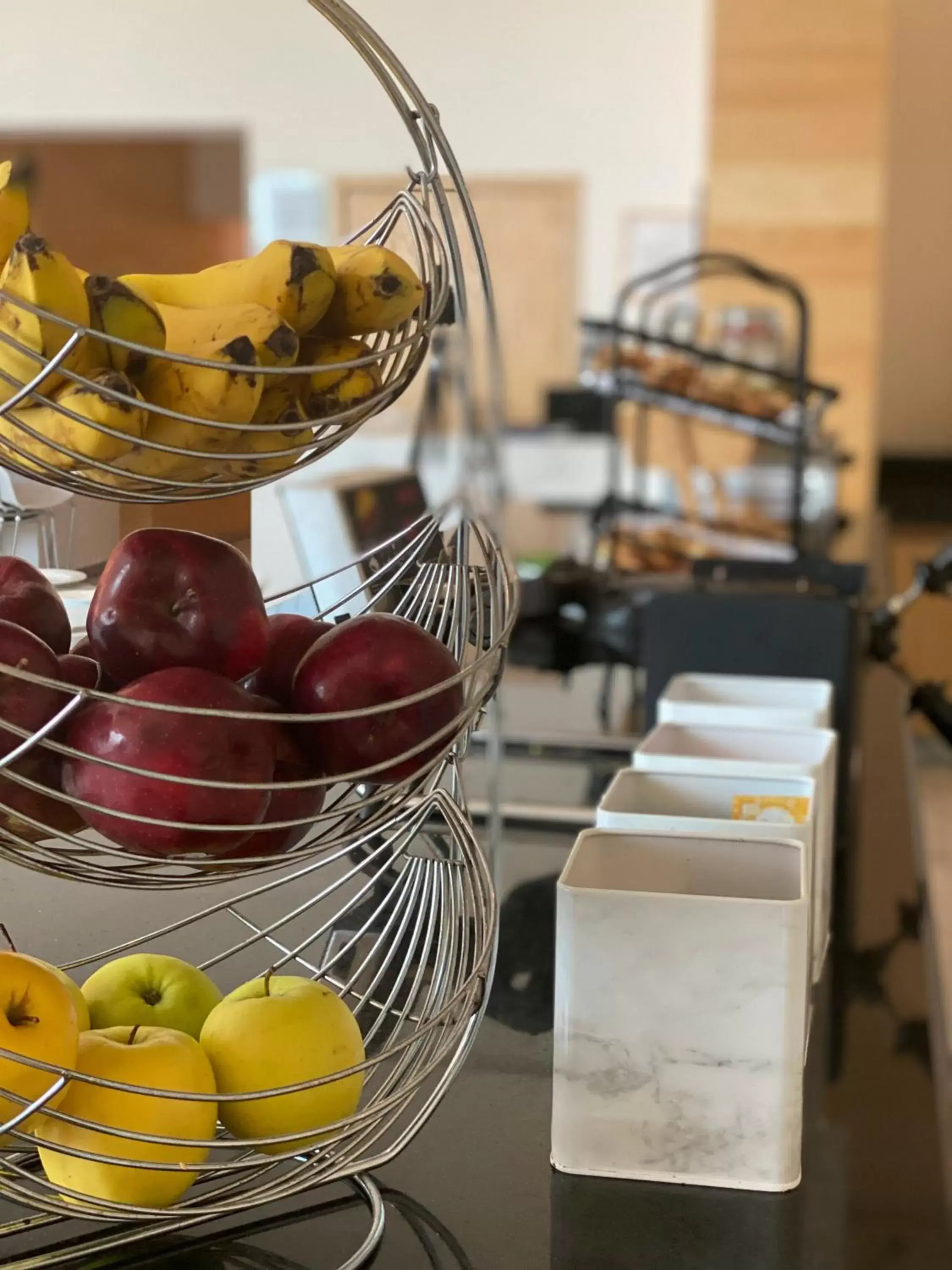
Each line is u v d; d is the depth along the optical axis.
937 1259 0.51
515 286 4.33
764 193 3.34
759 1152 0.56
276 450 0.45
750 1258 0.51
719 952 0.55
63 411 0.40
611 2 4.16
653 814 0.71
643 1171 0.57
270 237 4.37
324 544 0.94
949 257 4.08
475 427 1.69
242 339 0.43
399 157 4.28
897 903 0.94
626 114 4.21
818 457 2.73
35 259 0.41
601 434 3.47
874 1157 0.59
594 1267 0.51
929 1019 0.74
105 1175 0.47
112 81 4.38
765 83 3.30
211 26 4.30
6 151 4.79
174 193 5.18
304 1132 0.47
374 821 0.49
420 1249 0.52
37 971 0.47
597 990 0.56
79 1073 0.46
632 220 4.25
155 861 0.45
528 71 4.21
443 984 0.58
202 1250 0.51
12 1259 0.49
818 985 0.79
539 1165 0.58
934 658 2.83
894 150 4.05
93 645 0.48
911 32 3.96
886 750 1.33
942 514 3.61
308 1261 0.51
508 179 4.28
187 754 0.44
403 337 0.51
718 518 2.62
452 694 0.50
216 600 0.48
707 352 2.48
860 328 3.34
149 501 0.47
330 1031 0.51
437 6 4.21
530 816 1.11
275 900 0.81
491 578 0.56
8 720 0.44
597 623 1.47
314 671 0.49
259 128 4.33
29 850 0.46
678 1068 0.56
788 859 0.63
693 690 1.02
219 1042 0.51
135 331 0.42
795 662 1.13
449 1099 0.64
